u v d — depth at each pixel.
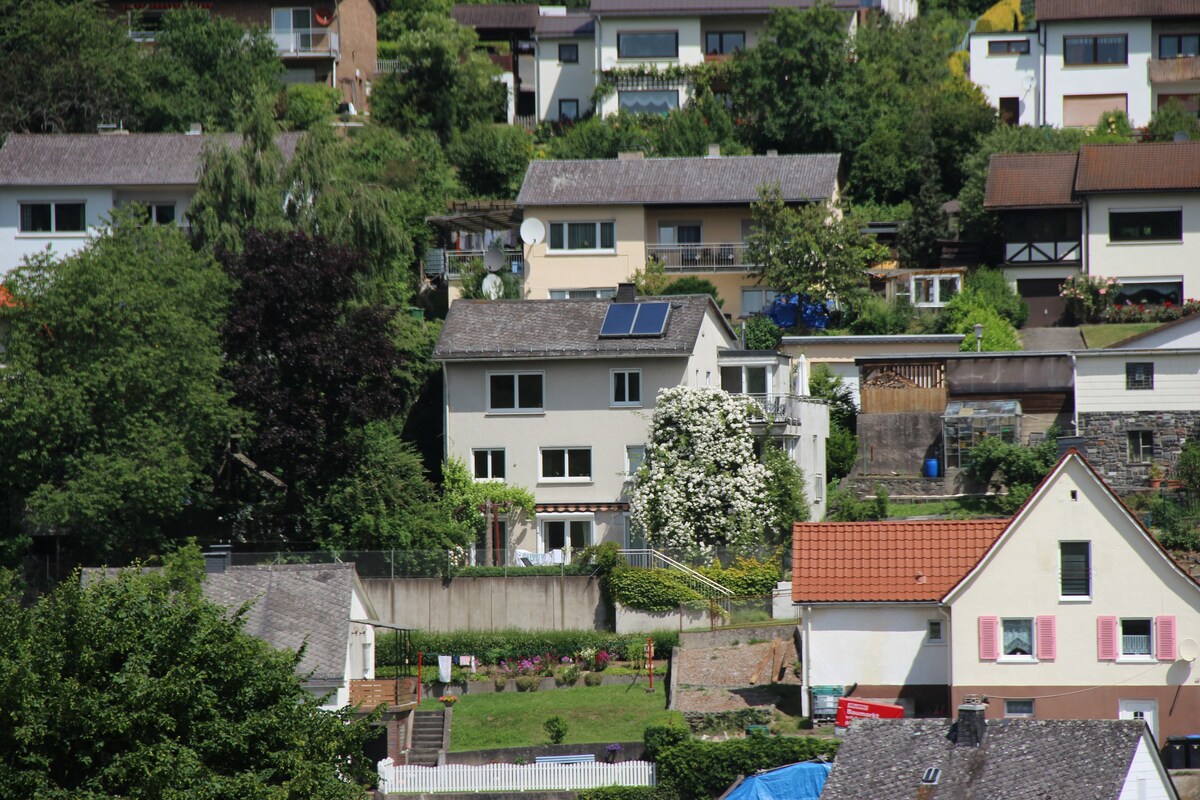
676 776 165.12
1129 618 171.12
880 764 144.75
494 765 170.38
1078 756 140.00
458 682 194.38
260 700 129.62
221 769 123.94
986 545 179.88
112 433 199.50
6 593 130.00
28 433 194.12
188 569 177.50
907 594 176.88
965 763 142.75
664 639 196.88
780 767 160.00
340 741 130.25
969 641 172.88
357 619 184.38
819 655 178.50
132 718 118.19
